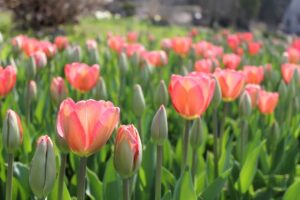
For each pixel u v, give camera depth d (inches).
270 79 184.9
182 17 1277.1
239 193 101.7
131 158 60.5
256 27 1398.9
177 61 247.3
